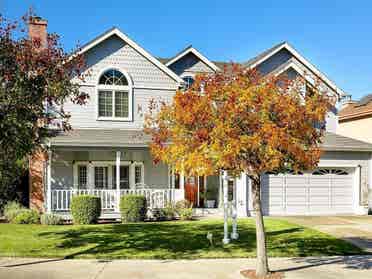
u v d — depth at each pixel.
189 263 11.62
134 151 20.59
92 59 22.28
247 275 10.33
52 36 10.39
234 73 9.83
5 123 9.47
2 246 13.30
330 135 24.42
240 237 15.11
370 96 30.05
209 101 9.19
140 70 22.92
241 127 9.05
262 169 9.29
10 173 11.70
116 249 13.22
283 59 25.06
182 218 19.83
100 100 22.30
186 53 24.30
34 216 18.55
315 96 9.52
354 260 12.11
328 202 22.75
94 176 22.19
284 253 12.95
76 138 20.00
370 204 22.98
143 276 10.22
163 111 9.95
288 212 22.19
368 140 26.92
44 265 11.21
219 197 23.30
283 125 9.09
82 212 18.48
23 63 9.73
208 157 8.93
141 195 19.73
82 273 10.41
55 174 21.61
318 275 10.35
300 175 22.41
